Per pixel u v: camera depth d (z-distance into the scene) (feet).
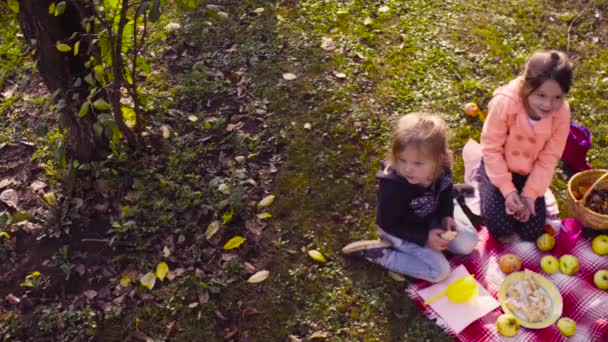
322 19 10.10
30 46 6.81
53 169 7.89
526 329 6.52
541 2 10.59
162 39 9.62
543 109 6.46
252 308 6.83
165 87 8.97
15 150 8.22
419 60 9.52
